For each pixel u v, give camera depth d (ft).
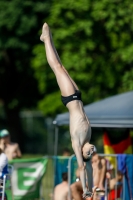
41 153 227.20
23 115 234.17
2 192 67.00
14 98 212.02
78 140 52.54
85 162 53.01
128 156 75.66
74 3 130.52
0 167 68.08
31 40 188.85
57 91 168.35
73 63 131.85
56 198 75.05
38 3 185.06
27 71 200.54
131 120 77.56
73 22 133.28
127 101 80.84
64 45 134.41
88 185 52.95
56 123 84.64
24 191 82.53
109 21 125.80
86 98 136.98
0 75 207.21
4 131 91.04
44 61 144.05
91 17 129.80
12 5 184.85
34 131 231.09
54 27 137.18
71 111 53.26
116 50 129.80
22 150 219.41
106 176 73.31
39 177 83.56
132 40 128.57
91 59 131.64
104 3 126.41
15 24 185.37
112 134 87.15
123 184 75.41
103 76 132.98
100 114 79.87
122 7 126.11
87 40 131.75
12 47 188.03
